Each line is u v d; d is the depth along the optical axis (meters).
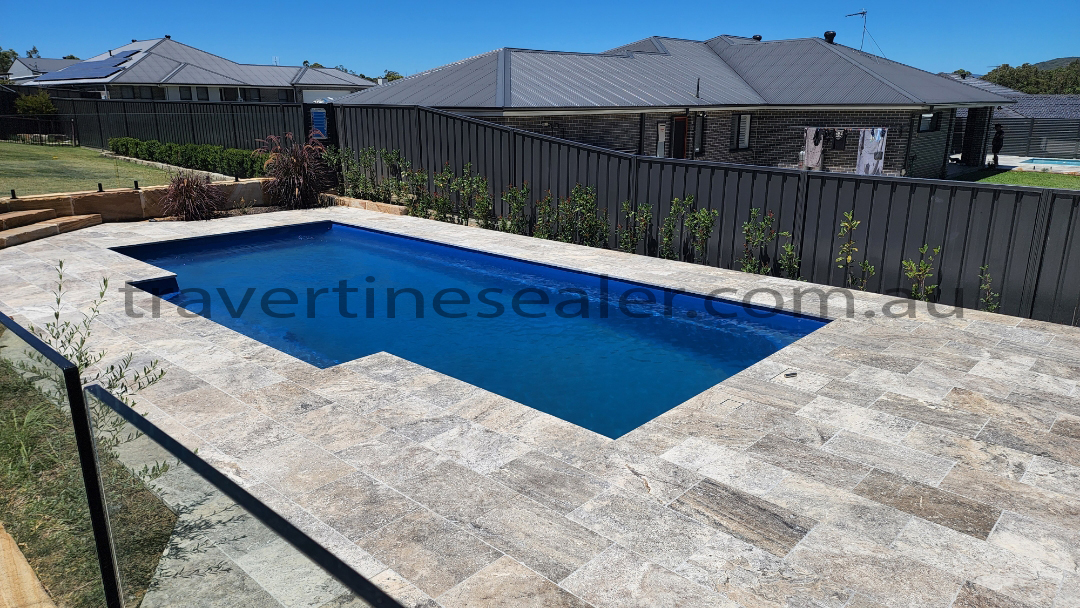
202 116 16.89
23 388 2.58
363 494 3.46
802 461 3.85
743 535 3.17
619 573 2.89
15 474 2.61
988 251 6.73
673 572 2.90
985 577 2.89
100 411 2.25
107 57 40.66
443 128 12.09
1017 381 4.94
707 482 3.63
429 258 10.42
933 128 20.89
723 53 24.25
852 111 19.33
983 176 21.95
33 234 10.05
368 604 1.44
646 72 19.81
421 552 3.00
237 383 4.91
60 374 2.30
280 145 14.23
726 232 8.65
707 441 4.09
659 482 3.63
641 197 9.48
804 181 7.84
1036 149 30.56
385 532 3.14
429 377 5.07
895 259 7.37
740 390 4.84
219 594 1.89
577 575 2.87
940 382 4.94
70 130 22.00
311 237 11.84
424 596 2.72
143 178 14.45
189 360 5.36
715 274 8.32
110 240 10.12
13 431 2.60
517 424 4.30
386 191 13.45
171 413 4.39
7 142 21.30
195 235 10.61
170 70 33.94
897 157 18.77
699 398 4.71
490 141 11.37
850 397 4.70
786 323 6.86
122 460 2.21
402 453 3.90
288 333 7.15
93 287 7.55
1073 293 6.30
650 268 8.63
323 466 3.74
